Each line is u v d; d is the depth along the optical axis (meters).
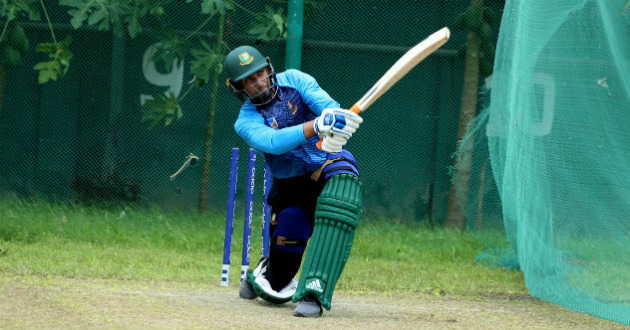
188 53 34.75
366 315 19.20
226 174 34.62
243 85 18.25
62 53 33.00
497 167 25.39
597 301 20.62
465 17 33.50
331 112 16.78
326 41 34.25
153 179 34.81
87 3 31.53
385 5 34.28
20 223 32.03
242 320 17.44
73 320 16.56
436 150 34.38
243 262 23.17
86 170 35.00
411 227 34.19
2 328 15.64
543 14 22.12
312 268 18.41
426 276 27.05
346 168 18.78
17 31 34.16
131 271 25.02
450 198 34.12
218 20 33.38
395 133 34.47
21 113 35.12
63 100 35.12
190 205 34.66
